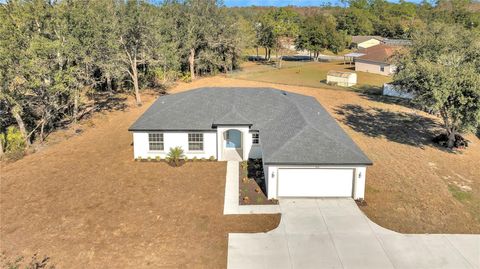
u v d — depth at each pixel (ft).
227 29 189.06
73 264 49.39
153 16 140.87
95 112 123.03
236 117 82.53
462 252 52.21
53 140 96.32
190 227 57.62
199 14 178.70
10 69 81.82
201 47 185.57
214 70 195.62
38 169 78.33
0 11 93.71
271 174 64.80
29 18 95.35
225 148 87.92
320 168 65.00
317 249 52.54
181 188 69.82
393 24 344.90
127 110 125.80
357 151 68.18
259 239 54.65
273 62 256.73
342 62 257.96
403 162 82.28
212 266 49.08
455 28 137.39
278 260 50.24
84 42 106.42
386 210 62.80
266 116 85.92
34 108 99.30
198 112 86.84
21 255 51.11
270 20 259.60
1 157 84.07
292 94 106.63
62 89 92.63
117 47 119.03
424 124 110.01
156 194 67.62
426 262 50.14
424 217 60.85
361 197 65.98
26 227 57.67
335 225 58.23
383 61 199.21
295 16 374.43
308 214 61.21
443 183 72.64
